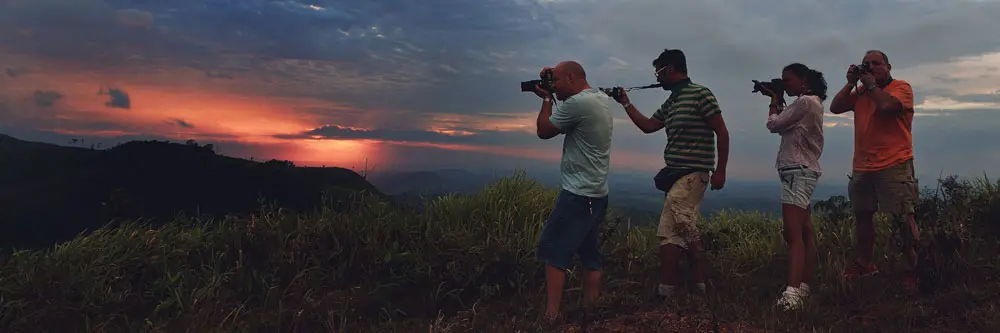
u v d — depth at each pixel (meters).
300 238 4.79
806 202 3.70
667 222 3.83
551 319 3.36
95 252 4.35
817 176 3.73
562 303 3.94
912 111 3.80
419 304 4.27
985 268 3.74
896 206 3.81
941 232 3.72
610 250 5.09
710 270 4.58
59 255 4.20
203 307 3.84
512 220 5.25
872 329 3.03
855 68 3.88
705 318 3.13
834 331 2.96
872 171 3.94
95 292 3.92
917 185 3.87
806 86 3.77
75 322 3.73
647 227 5.41
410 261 4.70
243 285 4.22
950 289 3.49
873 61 3.93
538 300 4.03
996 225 4.45
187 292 4.07
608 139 3.49
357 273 4.58
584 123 3.40
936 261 3.63
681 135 3.80
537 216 5.42
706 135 3.75
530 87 3.69
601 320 3.29
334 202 5.34
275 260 4.50
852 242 4.78
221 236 4.81
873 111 3.93
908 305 3.31
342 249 4.70
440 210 5.50
